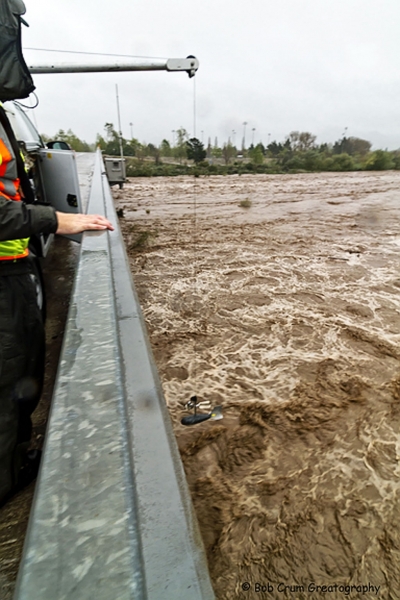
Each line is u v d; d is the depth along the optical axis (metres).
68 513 0.57
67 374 0.87
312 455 2.47
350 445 2.55
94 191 3.25
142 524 0.61
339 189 17.16
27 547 0.52
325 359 3.52
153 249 6.85
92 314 1.13
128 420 0.76
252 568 1.83
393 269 5.91
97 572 0.49
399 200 13.49
